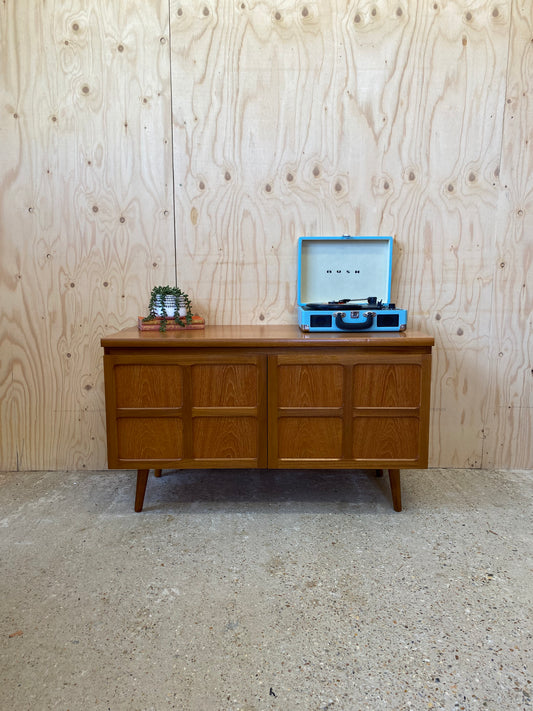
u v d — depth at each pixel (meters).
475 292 2.00
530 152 1.92
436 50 1.87
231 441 1.65
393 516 1.68
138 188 1.96
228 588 1.28
